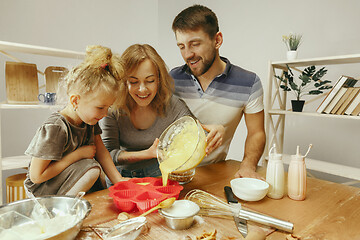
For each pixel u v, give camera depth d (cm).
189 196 85
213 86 158
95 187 129
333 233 63
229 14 256
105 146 136
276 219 65
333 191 92
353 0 181
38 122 243
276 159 85
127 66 115
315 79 179
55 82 197
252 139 154
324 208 78
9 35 222
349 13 183
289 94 220
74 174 103
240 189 80
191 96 165
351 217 72
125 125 138
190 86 164
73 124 108
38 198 68
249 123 162
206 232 62
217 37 149
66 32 255
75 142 109
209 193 89
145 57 116
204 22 137
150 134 140
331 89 177
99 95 95
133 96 122
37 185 107
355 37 182
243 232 62
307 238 60
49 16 243
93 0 271
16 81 182
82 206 66
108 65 99
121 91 119
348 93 168
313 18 201
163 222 68
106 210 75
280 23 220
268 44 230
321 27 198
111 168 118
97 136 123
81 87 93
